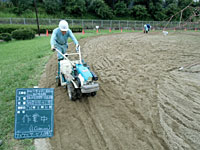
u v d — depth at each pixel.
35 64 8.25
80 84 4.50
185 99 5.19
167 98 5.26
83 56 9.80
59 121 4.23
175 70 7.69
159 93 5.57
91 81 4.55
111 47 12.50
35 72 7.24
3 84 5.97
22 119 3.72
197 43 14.79
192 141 3.59
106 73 7.28
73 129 3.97
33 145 3.50
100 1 40.03
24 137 3.67
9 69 7.56
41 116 3.81
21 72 7.12
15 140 3.62
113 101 5.11
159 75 7.05
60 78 5.49
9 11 33.59
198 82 6.33
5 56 10.42
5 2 34.84
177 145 3.48
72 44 13.26
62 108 4.74
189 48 12.50
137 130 3.93
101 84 6.23
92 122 4.20
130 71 7.53
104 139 3.66
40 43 14.95
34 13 35.09
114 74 7.18
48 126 3.80
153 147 3.45
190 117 4.36
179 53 10.87
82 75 4.56
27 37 19.12
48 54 10.33
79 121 4.24
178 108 4.73
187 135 3.76
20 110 3.73
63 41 5.56
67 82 5.06
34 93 3.83
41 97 3.86
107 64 8.48
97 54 10.37
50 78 6.64
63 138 3.70
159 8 44.00
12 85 5.91
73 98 4.91
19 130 3.68
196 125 4.05
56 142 3.59
